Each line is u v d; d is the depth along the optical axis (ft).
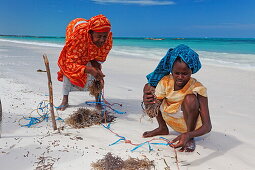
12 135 12.23
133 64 40.09
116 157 10.30
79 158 10.26
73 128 13.65
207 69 35.09
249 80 28.25
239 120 15.71
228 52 66.54
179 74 10.55
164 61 11.20
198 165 10.35
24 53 53.62
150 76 12.14
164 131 13.06
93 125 14.29
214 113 17.07
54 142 11.59
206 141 12.67
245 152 11.59
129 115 16.39
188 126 11.25
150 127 14.38
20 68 31.53
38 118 14.82
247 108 18.20
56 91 21.09
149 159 10.59
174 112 11.62
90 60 16.39
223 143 12.48
